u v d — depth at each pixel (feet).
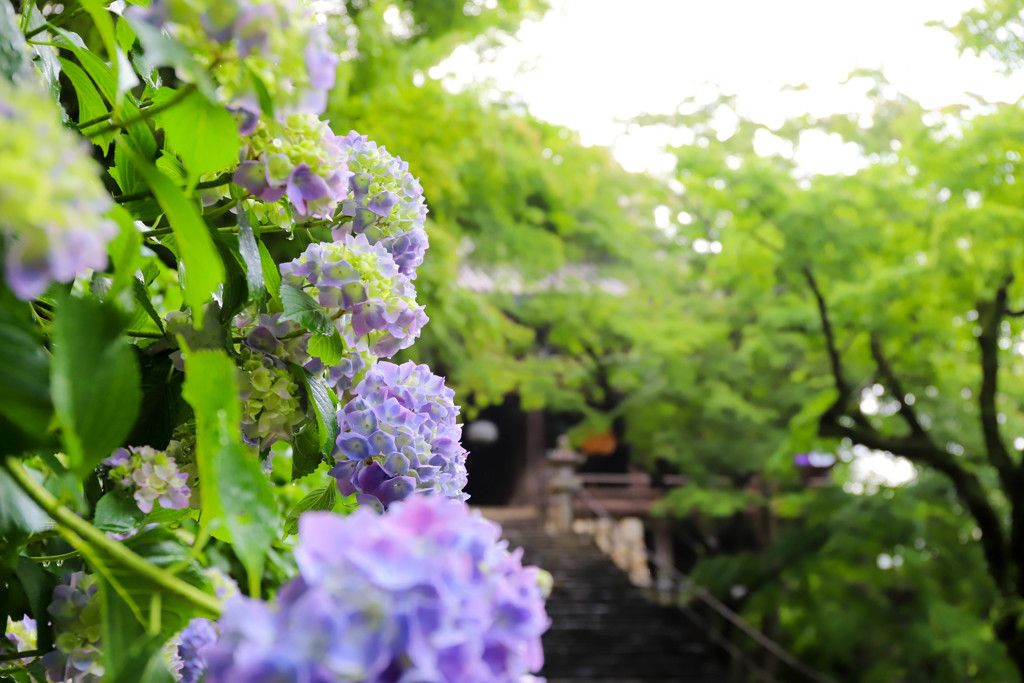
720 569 44.21
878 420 42.37
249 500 2.08
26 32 2.94
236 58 2.23
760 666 45.06
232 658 1.41
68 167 1.45
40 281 1.43
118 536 2.98
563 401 49.49
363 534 1.47
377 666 1.36
